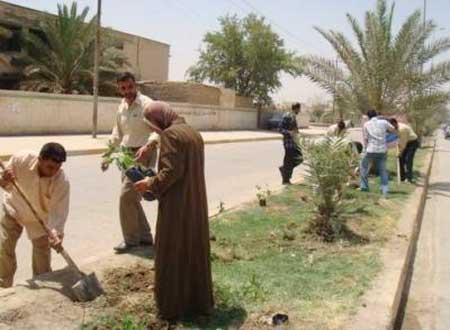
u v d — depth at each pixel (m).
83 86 30.59
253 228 8.07
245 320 4.71
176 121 4.51
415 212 10.33
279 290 5.50
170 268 4.47
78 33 29.67
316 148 8.03
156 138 5.86
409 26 16.55
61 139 21.77
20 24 31.02
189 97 39.97
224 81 47.41
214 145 26.81
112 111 27.56
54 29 29.45
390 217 9.54
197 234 4.53
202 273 4.61
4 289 4.98
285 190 11.81
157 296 4.55
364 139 12.34
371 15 16.89
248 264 6.29
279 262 6.46
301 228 8.07
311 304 5.20
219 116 39.94
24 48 30.84
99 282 5.18
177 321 4.54
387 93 16.98
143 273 5.55
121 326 4.39
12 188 5.07
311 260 6.53
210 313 4.73
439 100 16.83
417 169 20.02
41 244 5.21
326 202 7.86
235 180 14.38
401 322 6.03
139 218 6.43
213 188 12.82
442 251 9.27
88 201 10.27
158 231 4.50
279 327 4.63
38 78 30.25
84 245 7.29
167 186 4.36
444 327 5.99
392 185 14.00
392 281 6.07
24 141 19.88
